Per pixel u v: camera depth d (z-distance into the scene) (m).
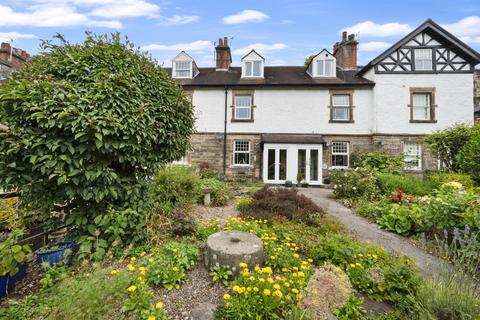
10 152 2.67
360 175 8.30
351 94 13.07
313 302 2.08
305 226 4.39
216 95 13.72
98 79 3.06
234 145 13.65
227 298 2.12
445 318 2.11
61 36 3.38
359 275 2.69
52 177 2.72
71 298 1.98
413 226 4.77
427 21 12.28
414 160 12.16
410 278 2.61
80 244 2.99
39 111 2.75
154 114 3.53
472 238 2.94
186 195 5.20
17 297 2.44
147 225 3.41
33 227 3.59
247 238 3.04
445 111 12.45
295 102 13.41
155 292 2.30
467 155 7.60
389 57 12.89
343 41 15.13
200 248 3.20
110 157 3.11
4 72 3.61
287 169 12.70
